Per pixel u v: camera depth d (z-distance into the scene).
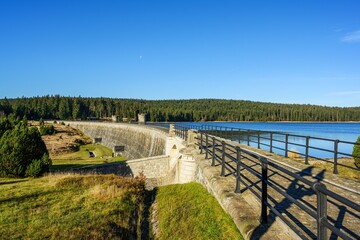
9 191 20.95
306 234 6.69
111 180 24.75
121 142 86.31
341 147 61.06
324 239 4.55
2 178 30.03
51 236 12.95
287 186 11.41
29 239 12.56
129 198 20.25
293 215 8.02
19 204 17.58
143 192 22.89
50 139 93.62
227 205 9.68
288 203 9.15
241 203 9.27
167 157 42.19
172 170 38.81
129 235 14.88
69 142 90.06
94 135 118.31
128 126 85.19
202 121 193.50
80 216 15.79
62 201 18.55
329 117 188.38
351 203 3.67
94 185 23.23
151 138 60.56
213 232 10.14
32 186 23.03
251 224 7.55
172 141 42.59
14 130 31.69
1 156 30.00
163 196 20.23
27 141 30.84
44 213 16.05
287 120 188.25
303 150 55.34
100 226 14.56
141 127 71.88
